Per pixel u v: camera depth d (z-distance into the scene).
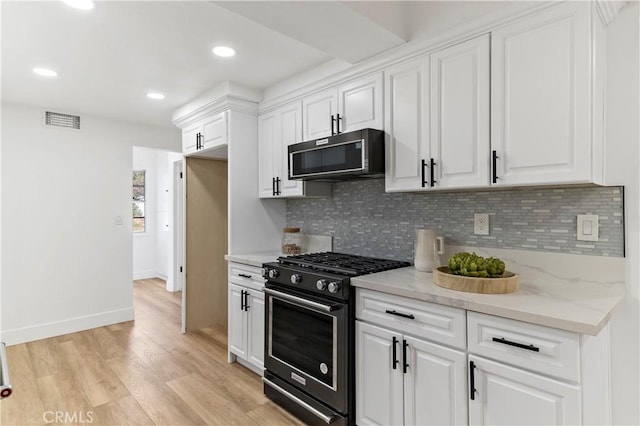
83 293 3.84
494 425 1.44
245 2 1.61
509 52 1.66
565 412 1.26
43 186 3.61
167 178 6.27
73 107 3.60
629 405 1.59
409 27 1.99
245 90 3.02
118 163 4.08
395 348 1.78
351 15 1.73
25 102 3.43
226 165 4.19
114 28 2.07
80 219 3.82
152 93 3.21
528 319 1.32
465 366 1.52
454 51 1.85
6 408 2.30
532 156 1.60
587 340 1.25
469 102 1.79
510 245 1.97
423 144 1.98
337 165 2.27
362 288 1.94
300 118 2.75
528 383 1.34
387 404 1.81
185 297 3.81
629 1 1.60
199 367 2.94
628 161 1.61
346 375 1.97
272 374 2.46
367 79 2.27
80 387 2.58
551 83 1.54
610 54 1.64
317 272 2.16
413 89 2.02
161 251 6.50
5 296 3.40
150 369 2.89
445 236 2.24
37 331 3.55
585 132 1.47
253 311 2.78
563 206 1.79
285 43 2.27
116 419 2.20
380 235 2.62
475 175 1.78
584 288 1.71
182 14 1.94
